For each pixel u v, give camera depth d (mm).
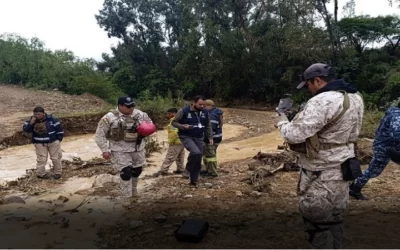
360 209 5648
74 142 15820
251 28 34656
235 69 35469
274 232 4918
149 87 42906
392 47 31969
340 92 3439
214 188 7121
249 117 24453
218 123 8297
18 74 31875
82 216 5742
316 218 3496
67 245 4742
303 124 3365
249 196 6492
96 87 30641
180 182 7699
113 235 4984
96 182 7734
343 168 3424
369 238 4652
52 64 32281
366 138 11078
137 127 6352
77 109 22578
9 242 4887
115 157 6367
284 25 32938
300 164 3650
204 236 4793
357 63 29891
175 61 45375
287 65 33094
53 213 5945
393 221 5188
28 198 7016
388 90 24109
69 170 9461
